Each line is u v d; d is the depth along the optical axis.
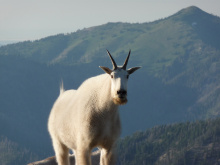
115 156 28.02
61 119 29.94
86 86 28.48
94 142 27.08
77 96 28.97
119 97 25.06
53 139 32.56
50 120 32.53
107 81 26.70
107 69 26.38
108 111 26.50
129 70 26.81
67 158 32.12
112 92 25.58
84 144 27.16
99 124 26.67
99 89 26.94
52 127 31.94
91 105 26.80
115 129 27.41
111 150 27.84
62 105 31.06
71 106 28.95
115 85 25.36
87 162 27.03
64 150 31.81
